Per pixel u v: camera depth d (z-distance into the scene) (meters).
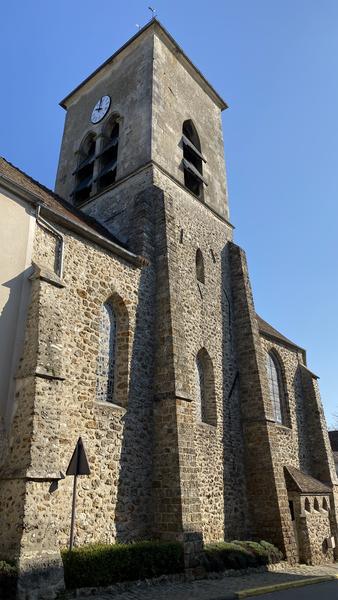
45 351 9.26
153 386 12.73
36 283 9.96
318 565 15.03
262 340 20.17
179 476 11.25
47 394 8.95
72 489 9.77
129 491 11.07
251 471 15.41
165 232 14.75
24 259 10.15
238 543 13.06
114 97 20.28
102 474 10.58
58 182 21.17
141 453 11.74
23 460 8.21
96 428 10.80
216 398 15.32
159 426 12.11
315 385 21.98
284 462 18.52
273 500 14.64
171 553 10.11
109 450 10.95
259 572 12.29
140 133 17.72
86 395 10.82
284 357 21.41
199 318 15.82
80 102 22.62
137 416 11.99
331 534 17.75
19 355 9.36
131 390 12.09
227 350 16.84
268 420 15.86
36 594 7.31
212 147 21.69
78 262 11.71
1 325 9.24
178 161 18.31
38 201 10.79
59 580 7.75
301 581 11.14
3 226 10.00
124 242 15.45
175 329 13.20
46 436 8.60
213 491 13.77
